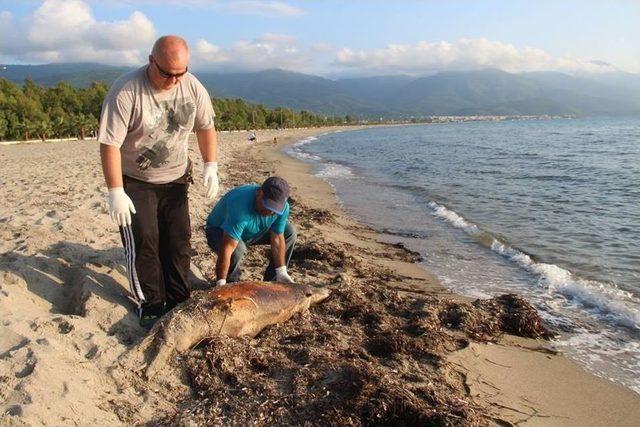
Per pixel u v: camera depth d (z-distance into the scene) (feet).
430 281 25.02
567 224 38.22
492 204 47.29
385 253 29.66
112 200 14.51
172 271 16.61
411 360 15.23
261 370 13.88
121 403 11.94
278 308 16.38
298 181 66.28
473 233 35.47
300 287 17.53
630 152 106.11
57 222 25.77
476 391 14.23
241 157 111.86
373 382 12.85
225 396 12.48
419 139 211.41
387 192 55.93
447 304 19.60
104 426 10.87
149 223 15.58
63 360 12.57
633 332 19.49
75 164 65.77
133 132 14.79
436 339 16.56
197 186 48.47
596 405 14.40
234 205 16.99
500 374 15.49
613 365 16.92
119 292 17.22
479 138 198.49
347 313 17.99
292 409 12.10
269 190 16.52
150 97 14.61
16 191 39.24
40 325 14.01
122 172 15.48
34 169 59.57
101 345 13.66
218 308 14.97
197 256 23.52
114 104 14.33
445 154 115.14
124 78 14.49
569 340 18.72
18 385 11.23
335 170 82.99
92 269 18.30
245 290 15.99
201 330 14.53
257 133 289.33
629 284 24.88
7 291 15.53
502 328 18.75
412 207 46.21
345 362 13.83
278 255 18.39
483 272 26.81
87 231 24.06
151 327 15.46
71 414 10.87
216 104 313.94
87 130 189.78
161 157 15.39
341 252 26.89
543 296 23.26
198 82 15.87
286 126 402.52
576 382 15.62
